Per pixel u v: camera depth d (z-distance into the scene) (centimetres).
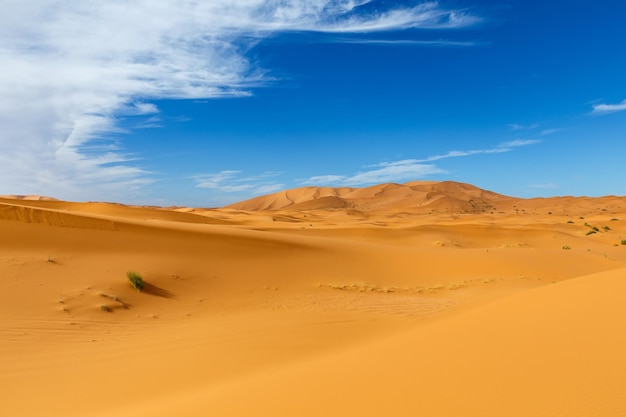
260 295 2111
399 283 2708
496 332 708
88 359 1138
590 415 354
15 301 1549
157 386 902
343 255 3156
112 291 1781
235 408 546
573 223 9525
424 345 738
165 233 2709
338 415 447
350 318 1692
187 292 1994
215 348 1240
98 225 2527
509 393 430
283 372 805
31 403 823
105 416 682
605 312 671
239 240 2903
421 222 10031
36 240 2177
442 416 399
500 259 3434
